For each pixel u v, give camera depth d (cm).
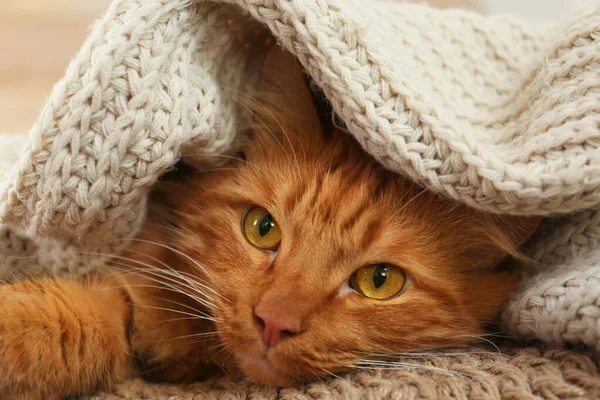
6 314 30
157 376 34
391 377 29
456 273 33
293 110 34
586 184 28
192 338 34
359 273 32
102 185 29
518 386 27
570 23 32
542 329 29
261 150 34
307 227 31
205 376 34
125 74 29
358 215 31
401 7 34
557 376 27
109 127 29
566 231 31
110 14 29
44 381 30
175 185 35
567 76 30
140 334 33
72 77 29
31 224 30
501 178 28
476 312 33
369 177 32
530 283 31
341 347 31
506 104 32
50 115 29
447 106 31
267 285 31
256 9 30
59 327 30
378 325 31
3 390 30
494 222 32
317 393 29
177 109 29
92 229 31
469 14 35
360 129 29
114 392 31
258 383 31
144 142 29
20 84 59
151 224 34
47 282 32
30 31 63
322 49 29
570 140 28
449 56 33
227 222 33
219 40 31
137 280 34
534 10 52
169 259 34
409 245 32
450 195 29
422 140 29
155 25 29
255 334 30
